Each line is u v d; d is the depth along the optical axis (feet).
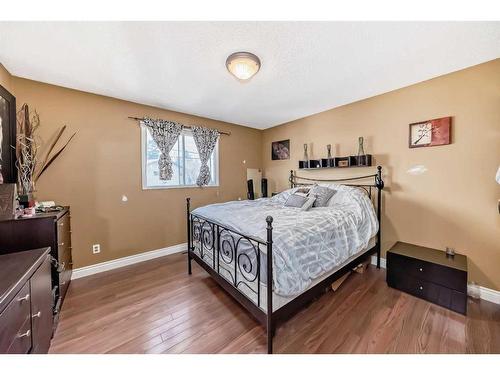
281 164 13.53
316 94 8.86
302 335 5.04
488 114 6.47
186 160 11.50
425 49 5.78
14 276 3.23
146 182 9.96
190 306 6.29
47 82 7.48
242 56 5.79
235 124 13.42
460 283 5.85
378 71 7.00
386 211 8.80
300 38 5.27
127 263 9.35
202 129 11.60
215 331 5.22
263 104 9.98
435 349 4.58
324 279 5.98
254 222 6.12
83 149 8.27
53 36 5.06
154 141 10.17
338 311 5.95
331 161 10.17
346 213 7.47
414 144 7.94
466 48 5.75
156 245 10.27
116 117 9.04
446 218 7.30
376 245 8.89
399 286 7.04
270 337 4.47
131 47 5.56
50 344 4.62
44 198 7.54
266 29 4.95
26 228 5.38
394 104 8.46
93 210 8.52
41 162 7.45
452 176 7.16
